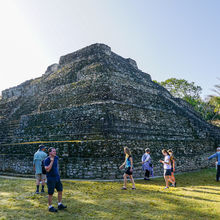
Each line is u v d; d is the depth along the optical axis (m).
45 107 19.22
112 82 17.33
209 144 20.28
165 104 21.77
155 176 12.54
